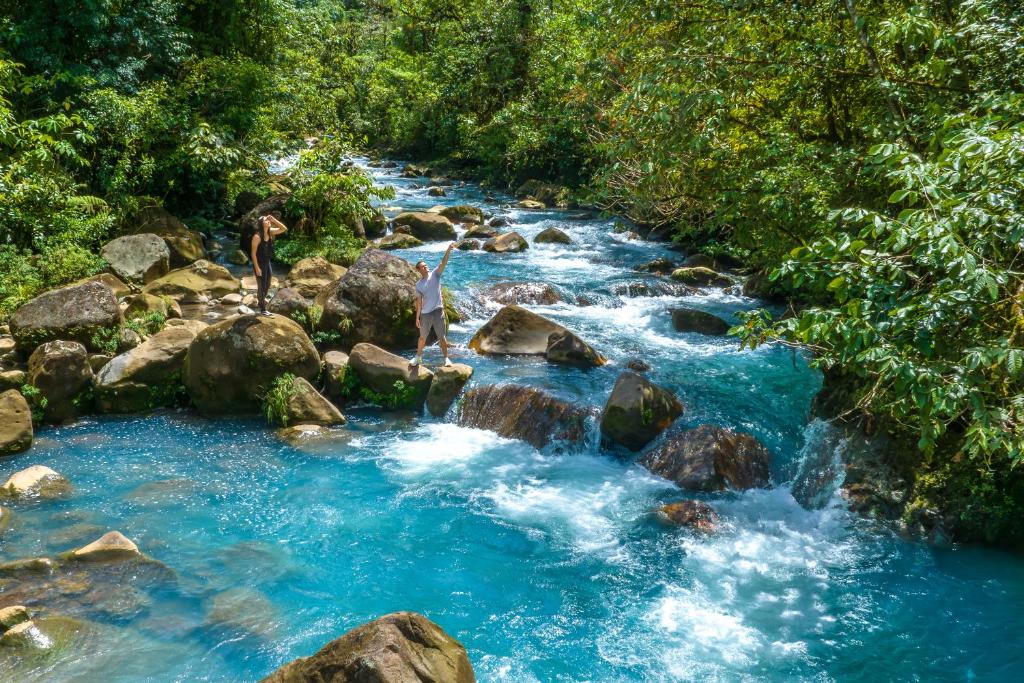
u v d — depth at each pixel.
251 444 9.59
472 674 4.96
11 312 12.15
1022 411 5.57
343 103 46.03
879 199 9.12
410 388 10.61
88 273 13.62
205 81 20.56
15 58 16.77
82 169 17.02
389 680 4.42
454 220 22.73
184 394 10.62
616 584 7.02
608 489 8.70
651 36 11.27
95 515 7.81
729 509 8.23
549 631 6.37
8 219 14.16
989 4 7.77
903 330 5.45
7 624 5.95
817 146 9.70
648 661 6.02
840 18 9.99
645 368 11.44
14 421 9.19
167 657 5.82
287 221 18.20
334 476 8.88
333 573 7.06
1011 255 6.27
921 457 8.08
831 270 5.80
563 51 27.97
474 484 8.79
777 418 9.86
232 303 13.95
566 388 10.53
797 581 7.05
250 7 24.86
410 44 43.78
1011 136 5.30
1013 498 7.49
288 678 4.62
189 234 16.78
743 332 6.20
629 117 10.65
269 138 21.03
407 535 7.73
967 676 5.84
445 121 35.22
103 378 10.24
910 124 8.59
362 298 12.09
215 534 7.60
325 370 10.90
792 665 5.97
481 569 7.21
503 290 14.83
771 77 10.18
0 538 7.29
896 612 6.61
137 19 18.69
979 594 6.82
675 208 12.05
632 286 15.60
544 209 26.25
